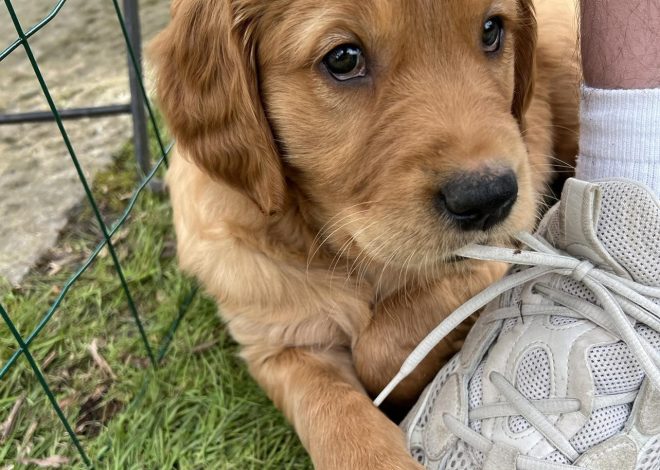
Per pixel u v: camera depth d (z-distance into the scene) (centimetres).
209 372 31
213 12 24
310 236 28
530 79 29
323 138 24
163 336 33
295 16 23
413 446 24
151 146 46
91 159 46
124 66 56
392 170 22
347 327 29
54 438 29
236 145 25
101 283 36
